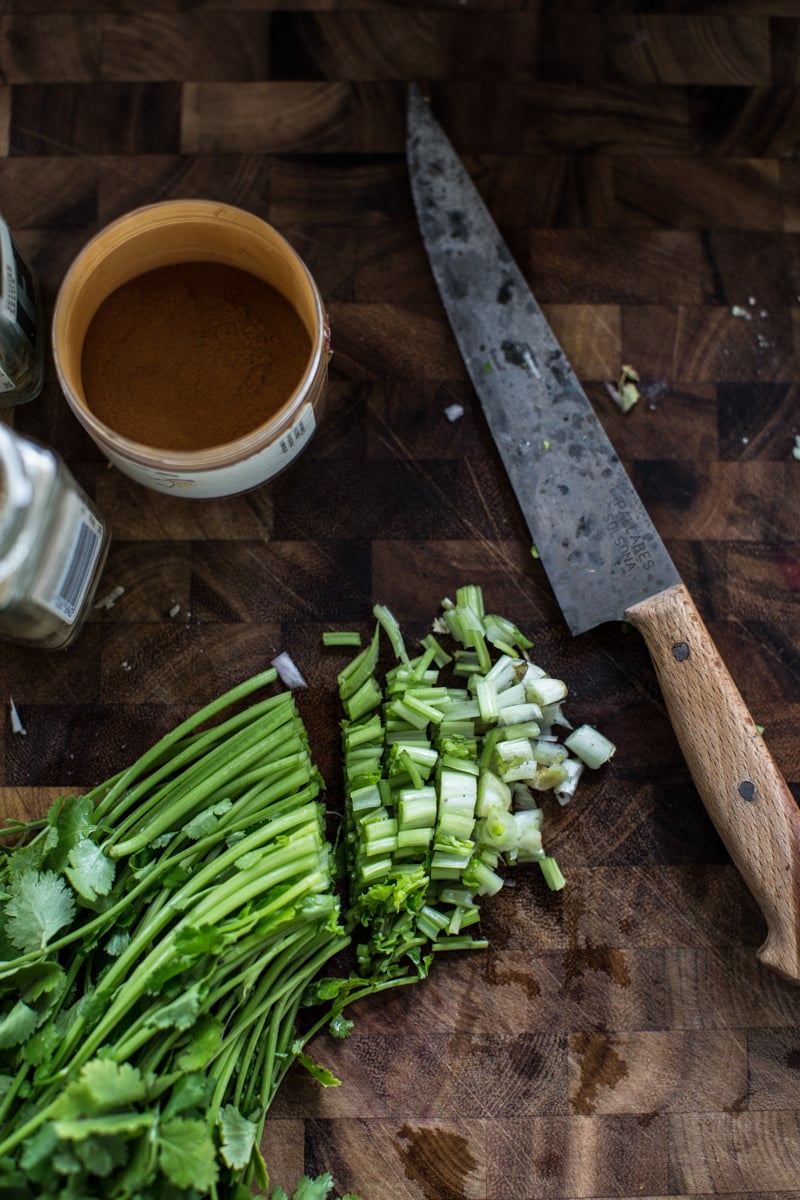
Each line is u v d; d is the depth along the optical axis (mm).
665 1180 537
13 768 549
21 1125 472
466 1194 534
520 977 544
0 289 513
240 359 535
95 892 494
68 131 565
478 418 562
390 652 558
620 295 568
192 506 559
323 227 565
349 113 568
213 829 518
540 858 545
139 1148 457
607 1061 542
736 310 569
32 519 485
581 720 557
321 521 560
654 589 543
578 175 569
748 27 569
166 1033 481
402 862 538
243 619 557
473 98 568
